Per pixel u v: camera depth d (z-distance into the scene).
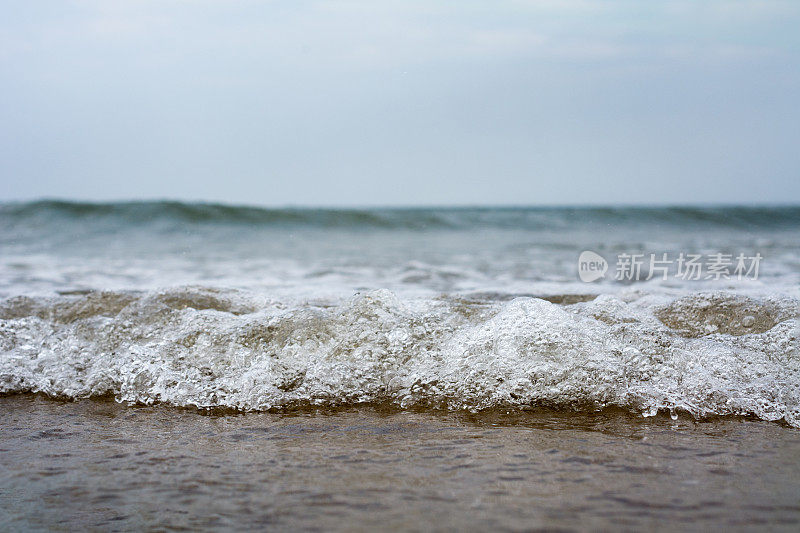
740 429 2.12
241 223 12.04
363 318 2.72
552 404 2.32
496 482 1.72
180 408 2.42
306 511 1.58
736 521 1.50
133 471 1.85
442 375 2.47
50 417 2.34
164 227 11.35
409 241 10.54
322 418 2.28
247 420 2.28
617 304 2.99
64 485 1.77
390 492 1.67
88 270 6.12
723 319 2.96
